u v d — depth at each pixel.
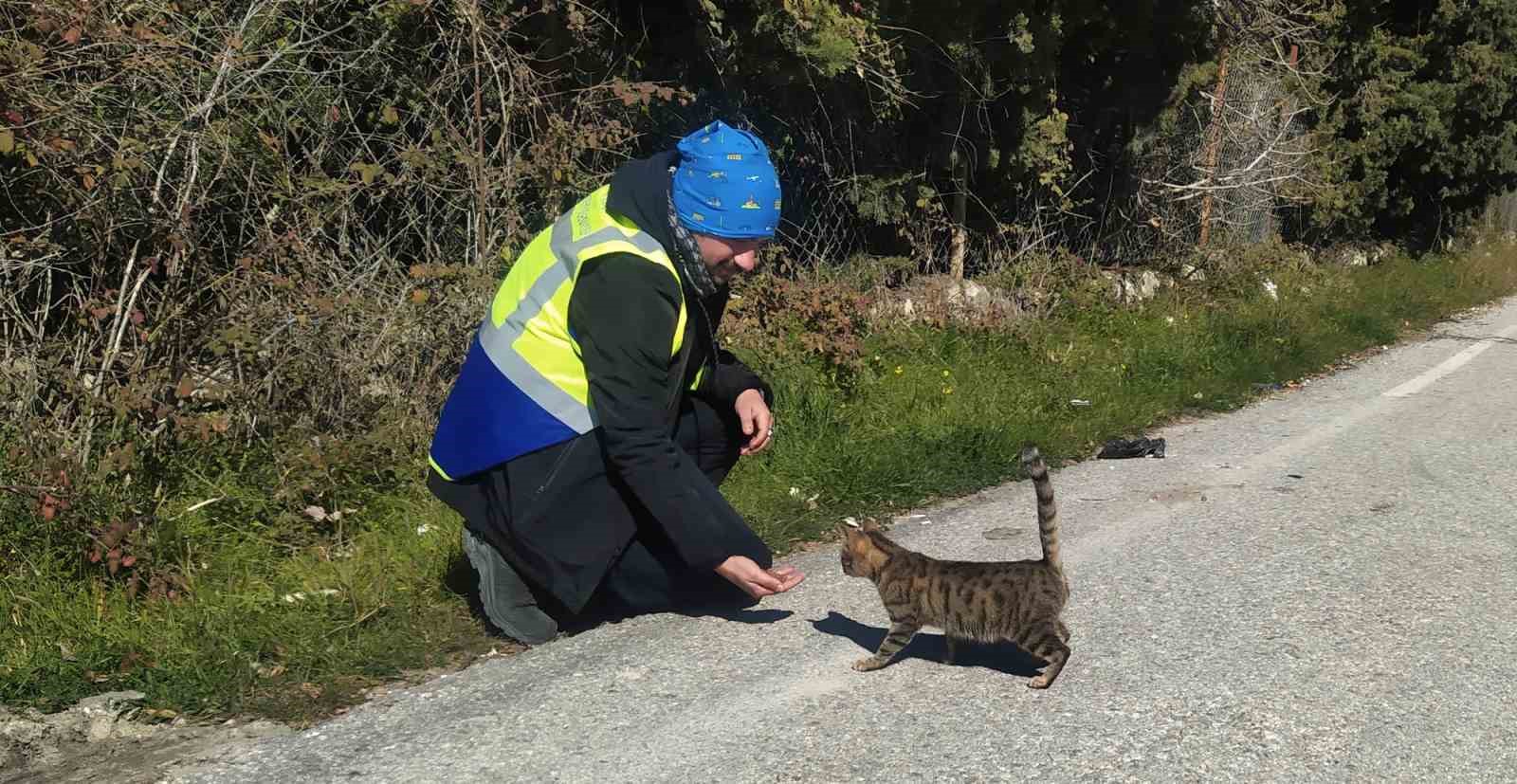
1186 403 8.38
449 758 3.19
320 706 3.54
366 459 5.25
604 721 3.40
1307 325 11.35
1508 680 3.64
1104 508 5.70
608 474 3.85
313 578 4.37
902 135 9.27
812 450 6.11
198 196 5.21
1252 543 5.05
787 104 8.35
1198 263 12.45
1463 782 3.04
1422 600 4.32
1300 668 3.72
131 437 4.76
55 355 4.80
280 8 5.52
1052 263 10.45
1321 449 6.95
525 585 3.99
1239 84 13.55
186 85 5.05
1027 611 3.56
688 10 7.30
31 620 3.89
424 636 4.02
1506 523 5.34
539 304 3.77
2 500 4.25
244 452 5.10
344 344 5.52
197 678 3.64
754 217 3.63
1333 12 15.13
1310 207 15.96
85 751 3.28
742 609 4.31
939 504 5.84
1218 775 3.07
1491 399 8.55
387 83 6.10
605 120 6.75
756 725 3.37
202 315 5.19
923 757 3.17
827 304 7.67
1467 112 17.19
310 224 5.55
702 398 4.22
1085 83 11.14
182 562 4.35
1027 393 7.84
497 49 6.19
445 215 6.18
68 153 4.65
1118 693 3.56
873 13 7.83
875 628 4.13
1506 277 18.53
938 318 8.69
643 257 3.62
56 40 4.72
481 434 3.83
